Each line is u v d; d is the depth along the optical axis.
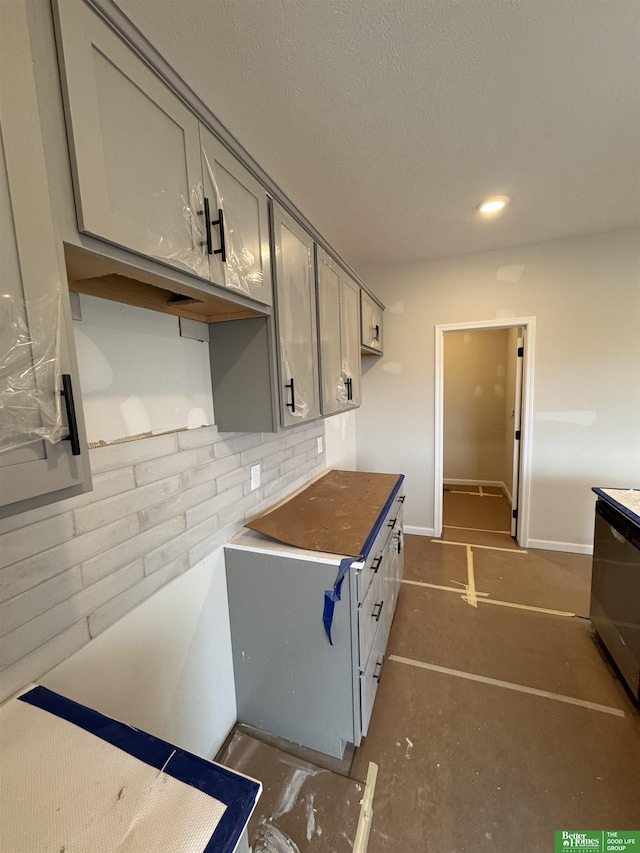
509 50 1.12
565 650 2.02
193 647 1.39
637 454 2.86
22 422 0.56
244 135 1.48
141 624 1.17
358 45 1.09
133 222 0.75
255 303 1.26
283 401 1.44
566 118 1.42
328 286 1.90
